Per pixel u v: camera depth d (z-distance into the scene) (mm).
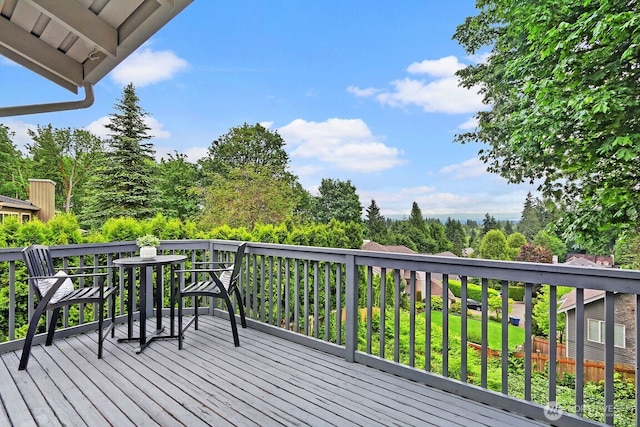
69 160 16516
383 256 2859
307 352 3301
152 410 2252
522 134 6176
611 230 5805
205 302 4855
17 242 4375
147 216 12578
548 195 7039
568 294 6074
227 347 3432
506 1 7094
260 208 10297
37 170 16188
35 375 2768
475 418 2154
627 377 4734
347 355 3090
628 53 4750
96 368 2912
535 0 6180
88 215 12156
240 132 16312
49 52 2672
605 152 5352
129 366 2957
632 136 4980
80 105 2992
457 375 5730
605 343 1940
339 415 2193
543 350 6246
